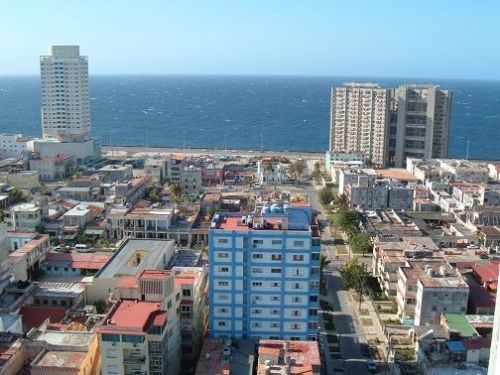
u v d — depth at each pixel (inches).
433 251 7770.7
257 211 6535.4
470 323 5944.9
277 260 5698.8
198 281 5920.3
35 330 4938.5
